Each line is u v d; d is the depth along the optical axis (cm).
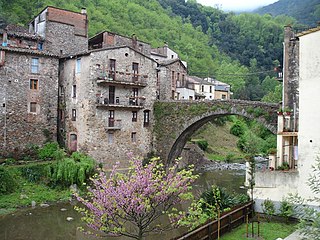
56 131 3331
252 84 9375
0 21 4325
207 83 6588
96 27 6322
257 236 1526
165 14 9831
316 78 1711
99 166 3164
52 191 2683
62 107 3441
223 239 1491
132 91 3500
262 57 10388
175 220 1559
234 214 1656
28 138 3158
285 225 1681
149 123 3644
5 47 3036
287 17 11619
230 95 7756
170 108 3559
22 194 2517
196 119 3381
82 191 2773
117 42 4159
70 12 3844
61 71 3484
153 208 1313
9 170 2683
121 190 1247
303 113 1741
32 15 5038
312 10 10544
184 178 1379
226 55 10475
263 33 10988
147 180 1268
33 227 2052
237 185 3347
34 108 3200
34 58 3200
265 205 1766
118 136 3391
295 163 1961
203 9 12712
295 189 1734
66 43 3778
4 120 3027
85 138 3194
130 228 1988
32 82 3191
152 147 3656
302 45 1759
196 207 1620
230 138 5956
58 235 1936
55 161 2903
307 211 974
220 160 4944
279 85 7769
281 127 1972
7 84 3044
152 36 7962
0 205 2323
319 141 1689
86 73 3212
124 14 7825
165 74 4459
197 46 9156
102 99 3269
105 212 1256
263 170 1875
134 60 3497
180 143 3697
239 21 11862
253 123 6372
